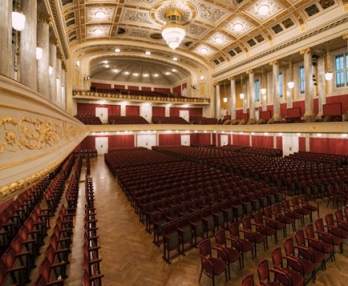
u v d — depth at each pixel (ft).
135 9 50.08
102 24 56.70
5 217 18.33
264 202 24.26
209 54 76.07
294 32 52.65
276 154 60.03
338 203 26.91
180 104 87.45
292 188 29.48
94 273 12.61
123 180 31.71
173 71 94.07
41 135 10.27
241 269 15.25
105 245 18.24
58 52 44.11
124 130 73.41
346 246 17.97
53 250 13.19
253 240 16.57
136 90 94.02
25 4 20.18
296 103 62.75
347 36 43.45
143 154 59.47
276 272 12.18
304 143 58.49
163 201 22.43
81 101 75.25
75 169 39.52
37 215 19.47
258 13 50.60
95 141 75.66
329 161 44.88
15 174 7.09
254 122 64.90
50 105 12.08
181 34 40.45
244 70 69.26
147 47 70.38
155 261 16.15
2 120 6.64
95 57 72.33
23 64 19.95
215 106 85.71
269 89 70.95
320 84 56.29
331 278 14.14
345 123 40.70
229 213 21.01
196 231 18.16
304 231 16.60
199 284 13.78
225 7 49.11
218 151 64.95
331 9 44.65
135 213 24.98
